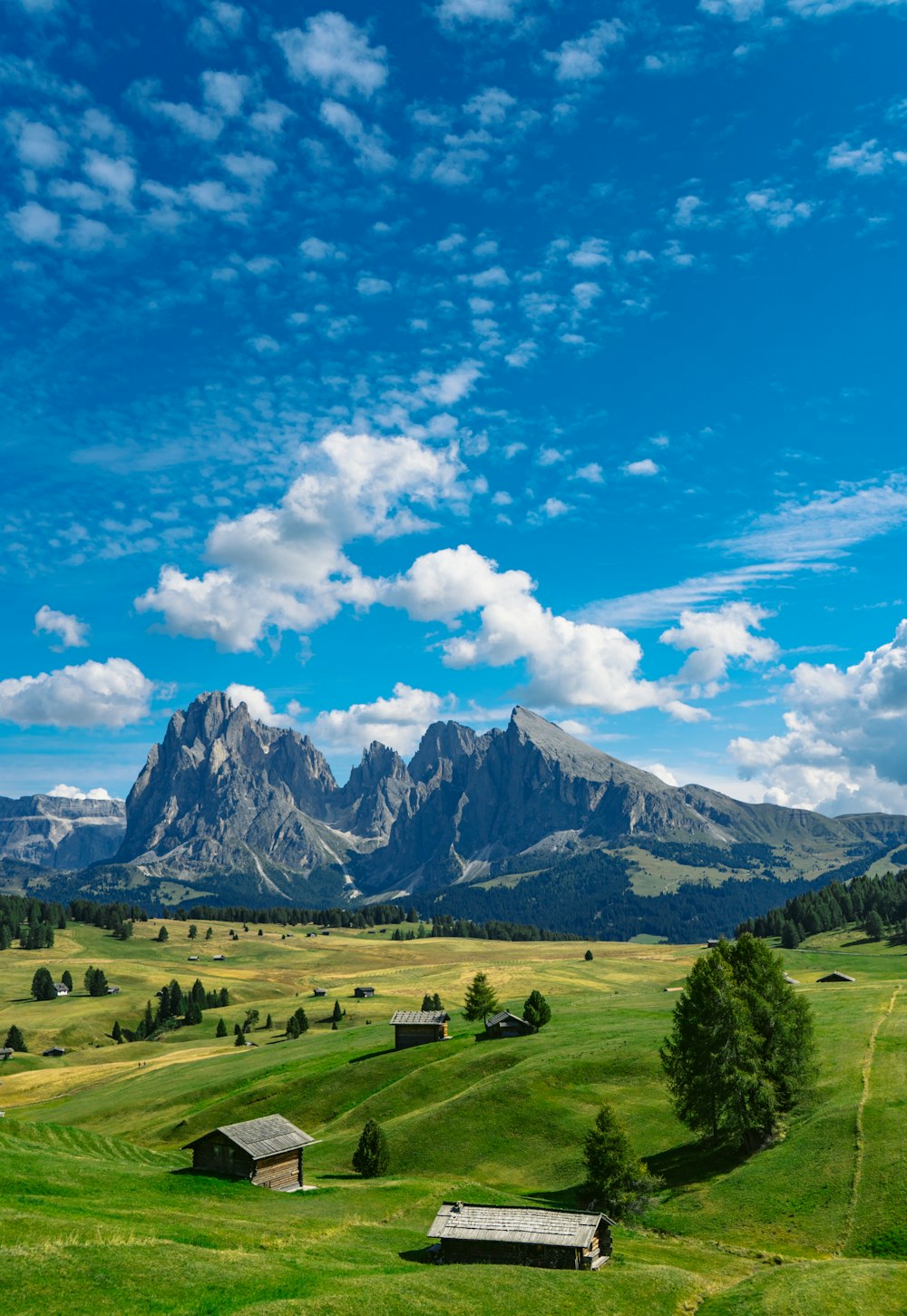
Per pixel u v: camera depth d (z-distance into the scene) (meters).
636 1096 97.00
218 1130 71.81
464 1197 71.81
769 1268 56.53
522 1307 45.88
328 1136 101.31
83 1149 81.81
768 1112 77.75
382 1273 48.44
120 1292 38.41
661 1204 71.75
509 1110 95.69
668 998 155.75
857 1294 47.78
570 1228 56.41
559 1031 126.25
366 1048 138.50
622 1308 48.06
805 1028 83.81
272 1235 53.62
